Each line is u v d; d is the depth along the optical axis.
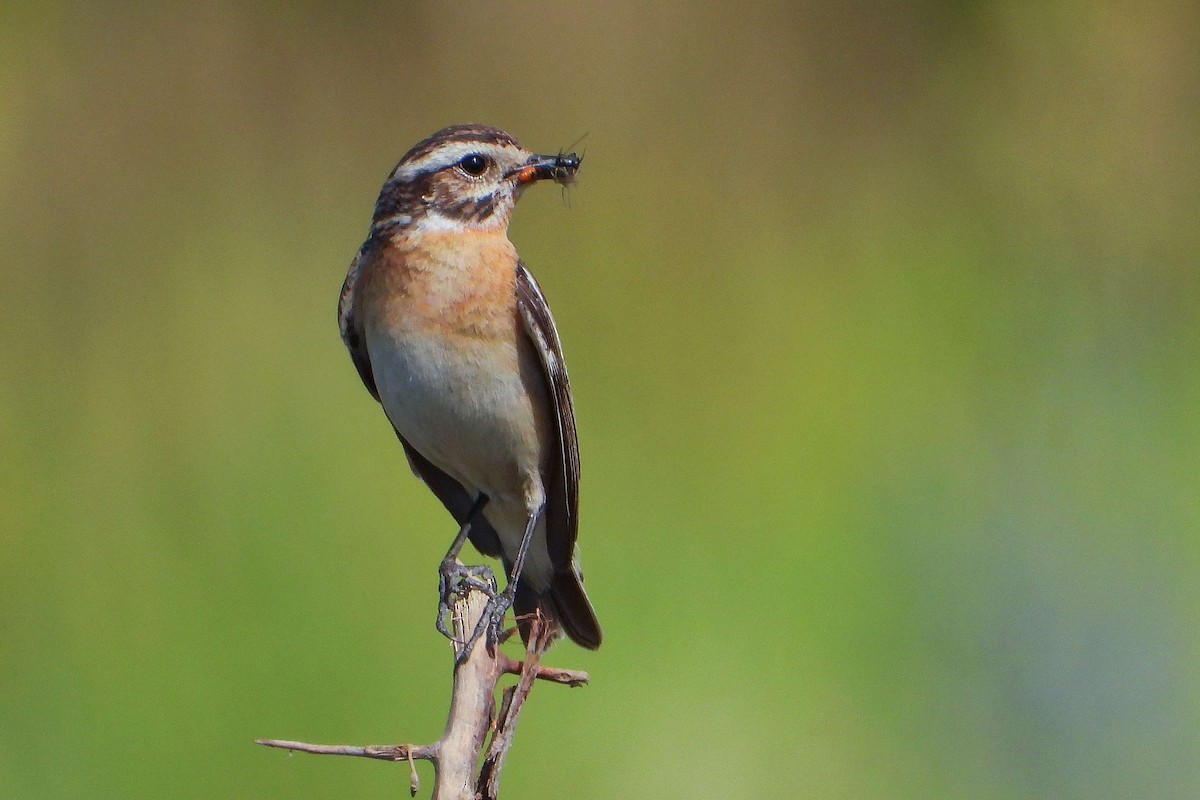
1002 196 16.19
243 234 14.68
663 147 15.17
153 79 14.85
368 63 15.02
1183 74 16.94
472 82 14.98
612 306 14.53
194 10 14.99
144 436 13.24
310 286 14.45
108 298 14.24
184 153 14.77
